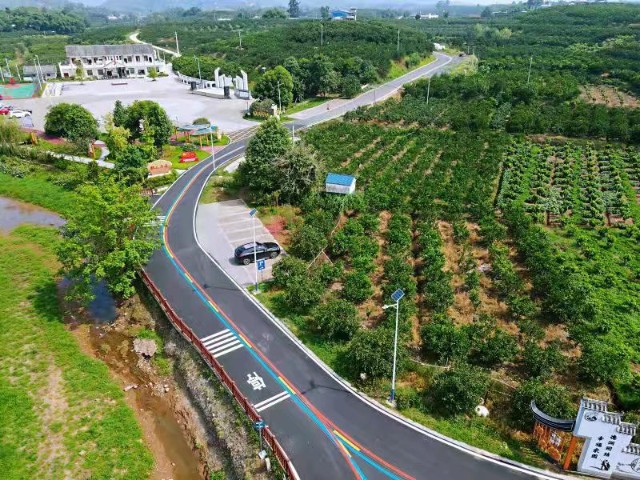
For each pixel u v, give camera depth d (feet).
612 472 86.43
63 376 116.67
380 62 436.35
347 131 280.51
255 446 93.97
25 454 96.02
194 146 264.93
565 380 110.52
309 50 481.46
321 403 103.50
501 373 111.65
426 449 93.20
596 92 358.84
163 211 189.67
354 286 135.13
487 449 93.30
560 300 126.62
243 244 164.45
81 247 129.80
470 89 351.67
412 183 204.03
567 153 242.78
